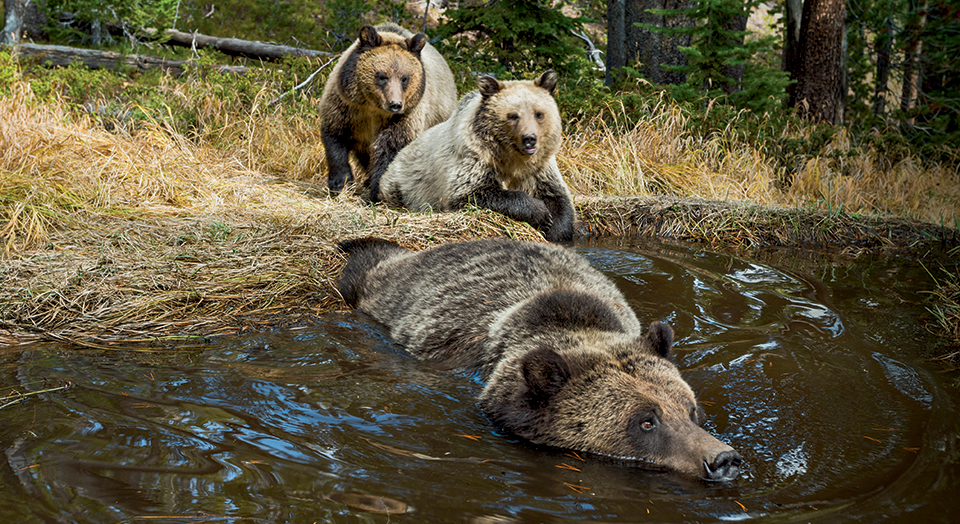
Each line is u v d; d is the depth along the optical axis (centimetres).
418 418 348
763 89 1255
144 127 945
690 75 1248
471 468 298
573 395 339
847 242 817
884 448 323
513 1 1384
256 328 470
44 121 828
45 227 587
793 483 293
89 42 1600
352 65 816
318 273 544
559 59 1436
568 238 751
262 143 1015
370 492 268
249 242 584
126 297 484
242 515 246
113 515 242
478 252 497
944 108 1577
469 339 426
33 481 263
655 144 1045
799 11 1461
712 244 779
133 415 329
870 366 423
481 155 711
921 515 266
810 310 529
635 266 629
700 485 293
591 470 307
